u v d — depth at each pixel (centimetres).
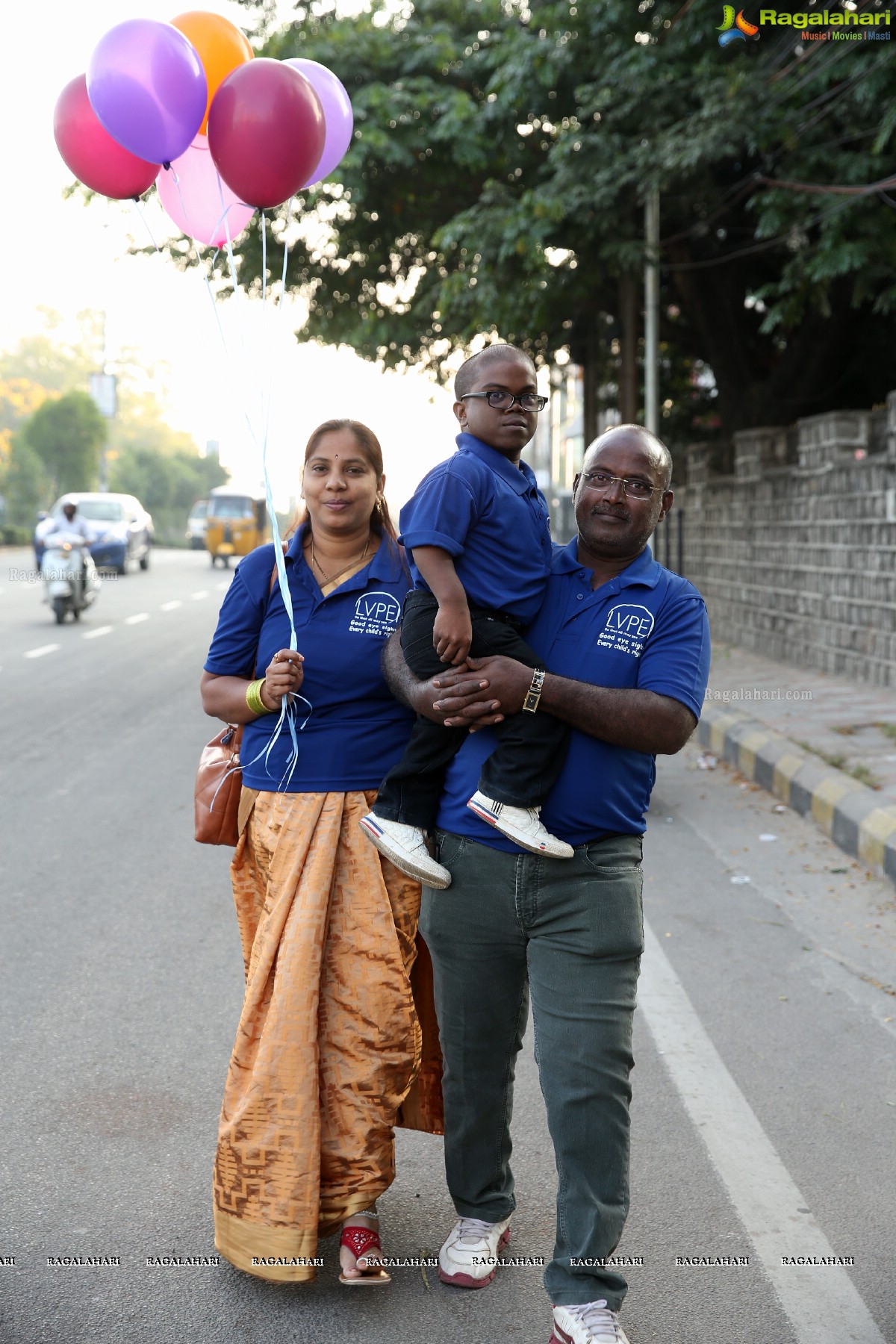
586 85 1191
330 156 333
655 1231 294
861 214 1067
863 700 995
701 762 860
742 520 1431
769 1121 348
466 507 258
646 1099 361
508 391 269
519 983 272
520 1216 303
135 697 1166
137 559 3078
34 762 863
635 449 259
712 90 1063
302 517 297
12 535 4447
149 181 326
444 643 255
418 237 1539
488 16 1365
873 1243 288
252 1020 272
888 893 561
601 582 268
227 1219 268
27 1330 254
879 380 1580
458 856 264
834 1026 415
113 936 500
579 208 1192
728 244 1491
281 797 281
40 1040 396
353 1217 274
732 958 479
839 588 1159
